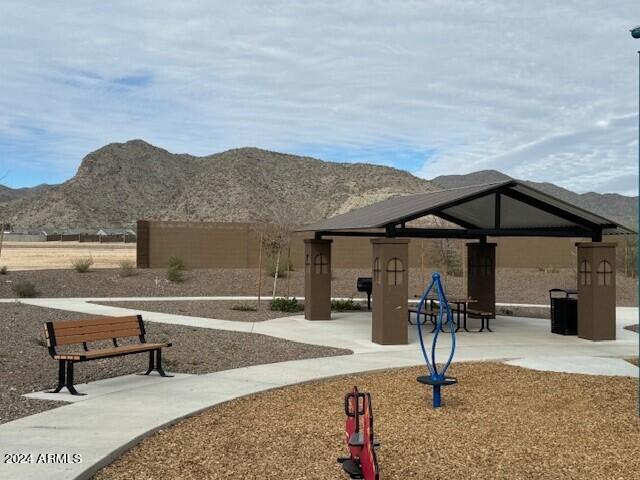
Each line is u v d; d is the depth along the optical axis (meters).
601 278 15.21
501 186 14.84
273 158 157.12
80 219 164.38
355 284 29.83
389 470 6.24
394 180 141.88
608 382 10.22
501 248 34.91
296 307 21.34
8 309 18.62
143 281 27.91
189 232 32.38
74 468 6.03
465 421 7.94
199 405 8.50
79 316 17.98
